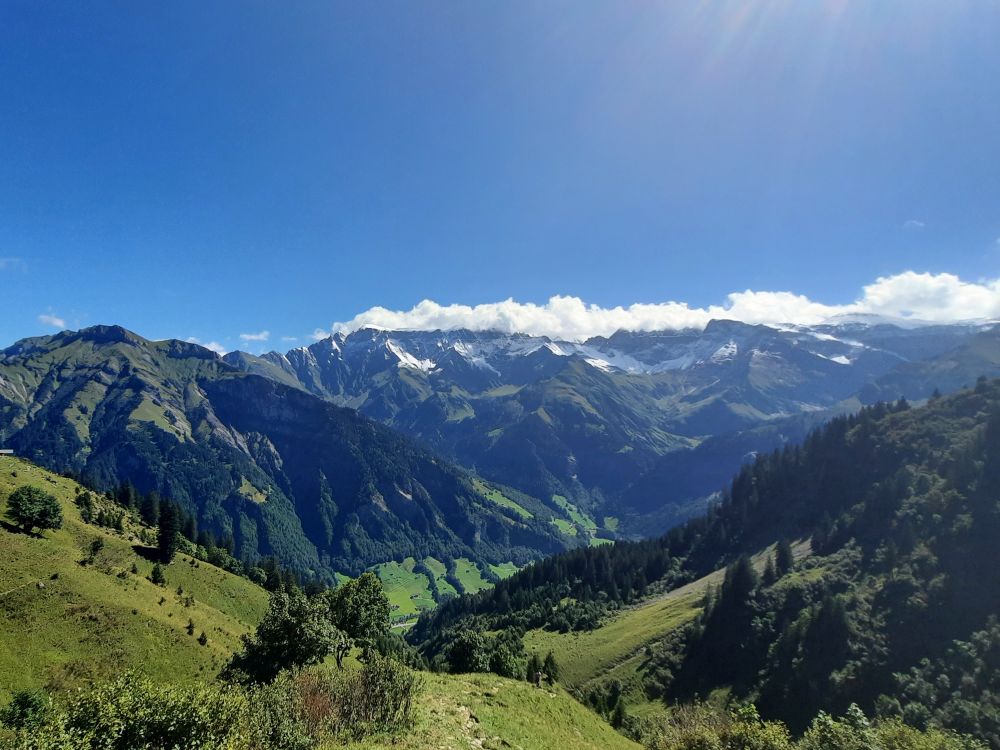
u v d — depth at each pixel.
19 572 93.38
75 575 98.62
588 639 179.50
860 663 110.81
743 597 149.38
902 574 129.75
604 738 45.84
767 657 127.19
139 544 148.25
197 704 20.52
